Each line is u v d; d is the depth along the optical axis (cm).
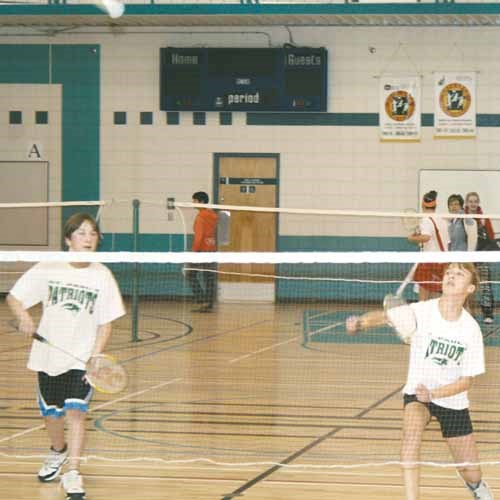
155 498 682
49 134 2445
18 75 2445
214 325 1873
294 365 1355
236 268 2384
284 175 2409
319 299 2370
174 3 2227
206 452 824
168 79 2403
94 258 683
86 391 709
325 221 2400
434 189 2366
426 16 2202
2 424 935
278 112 2402
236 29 2406
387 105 2372
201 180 2428
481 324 1903
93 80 2436
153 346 1552
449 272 619
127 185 2436
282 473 753
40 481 729
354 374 1275
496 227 2319
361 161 2386
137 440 872
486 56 2345
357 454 821
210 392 1128
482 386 1205
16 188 2455
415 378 625
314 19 2272
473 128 2352
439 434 917
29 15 2231
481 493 636
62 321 711
